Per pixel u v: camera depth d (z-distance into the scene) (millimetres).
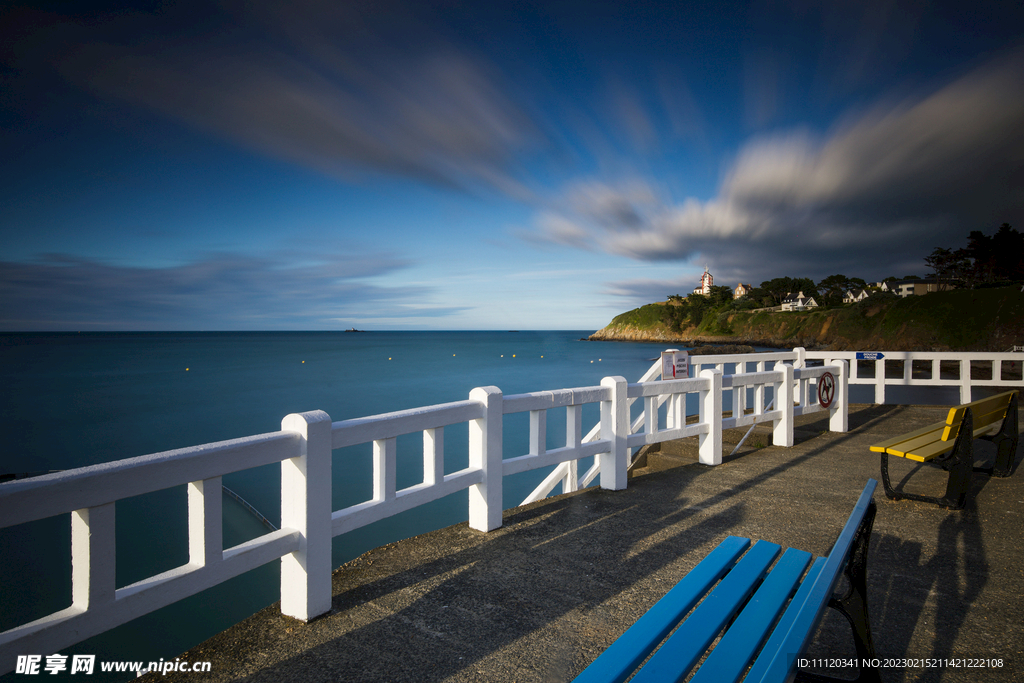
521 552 3713
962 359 11094
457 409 3785
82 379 49406
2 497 1685
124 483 2025
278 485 13305
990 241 103812
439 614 2863
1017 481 5598
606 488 5285
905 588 3250
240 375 53219
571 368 63188
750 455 6945
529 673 2336
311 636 2643
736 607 1802
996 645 2621
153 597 2156
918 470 6090
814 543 3875
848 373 11773
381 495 3223
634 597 3061
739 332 145125
